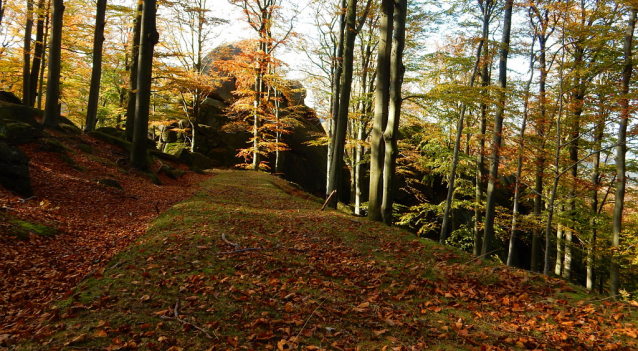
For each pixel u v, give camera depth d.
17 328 3.46
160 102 26.53
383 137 9.69
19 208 7.33
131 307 3.87
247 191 14.85
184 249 5.82
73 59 23.75
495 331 4.20
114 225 8.27
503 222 15.07
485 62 13.41
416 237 8.02
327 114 20.72
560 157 12.24
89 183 10.47
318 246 6.93
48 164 10.97
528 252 22.36
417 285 5.45
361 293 5.02
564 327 4.35
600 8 11.90
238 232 7.14
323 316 4.15
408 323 4.21
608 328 4.32
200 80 24.44
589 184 11.86
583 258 15.68
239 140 27.52
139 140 14.12
